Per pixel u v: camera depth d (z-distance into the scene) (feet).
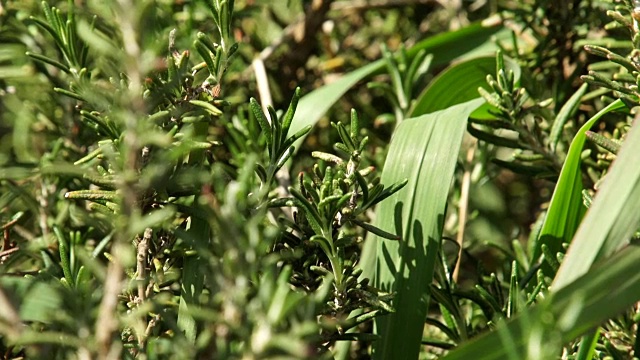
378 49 4.24
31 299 3.00
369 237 3.29
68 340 2.84
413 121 3.34
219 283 2.84
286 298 2.84
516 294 3.17
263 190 3.06
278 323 2.83
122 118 2.91
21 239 3.46
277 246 3.16
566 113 3.45
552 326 2.84
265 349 2.79
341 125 3.18
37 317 2.98
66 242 3.31
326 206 3.09
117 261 2.84
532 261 3.31
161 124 3.12
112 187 3.09
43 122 3.68
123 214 2.86
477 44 3.90
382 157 3.71
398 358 3.18
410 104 3.81
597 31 3.77
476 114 3.58
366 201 3.16
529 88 3.66
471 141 3.77
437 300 3.27
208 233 3.16
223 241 2.86
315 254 3.16
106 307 2.83
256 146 3.57
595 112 3.67
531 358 2.78
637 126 3.01
